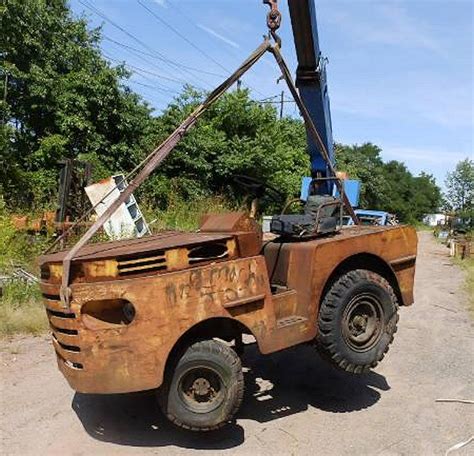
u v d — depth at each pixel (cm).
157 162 517
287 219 598
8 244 1174
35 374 679
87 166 1382
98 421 556
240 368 500
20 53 1942
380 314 583
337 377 691
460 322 1002
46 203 1673
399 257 622
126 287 463
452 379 688
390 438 525
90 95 2033
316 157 880
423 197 8344
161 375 467
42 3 1981
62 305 468
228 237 505
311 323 546
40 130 2022
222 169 2384
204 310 481
